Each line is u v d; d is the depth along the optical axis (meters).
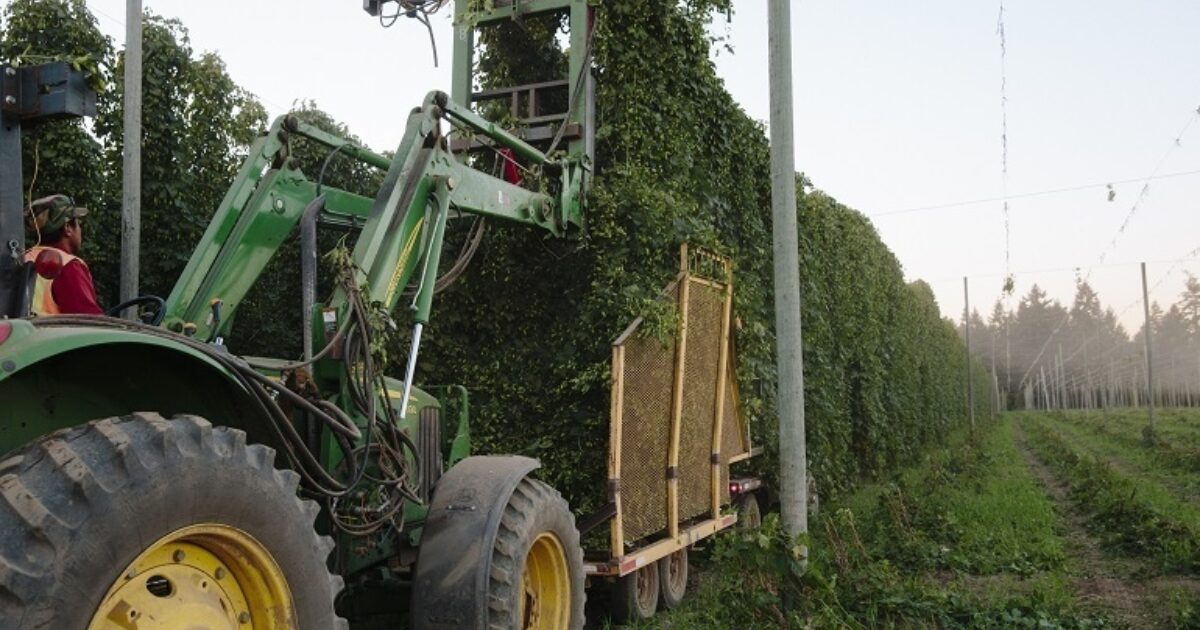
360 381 5.48
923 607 8.52
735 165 13.48
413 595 5.46
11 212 3.95
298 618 3.99
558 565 6.43
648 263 9.70
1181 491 21.09
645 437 9.20
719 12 11.95
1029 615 8.52
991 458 29.73
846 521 10.19
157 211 9.21
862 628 8.00
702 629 8.25
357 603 6.43
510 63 11.13
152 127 9.21
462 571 5.43
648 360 9.30
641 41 10.51
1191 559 11.60
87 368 3.98
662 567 9.88
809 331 16.12
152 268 9.20
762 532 8.43
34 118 3.99
